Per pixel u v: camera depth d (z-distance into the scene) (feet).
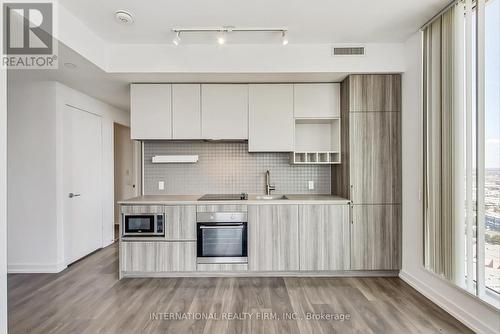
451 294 7.50
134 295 8.61
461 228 7.12
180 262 9.81
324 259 9.89
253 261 9.85
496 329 6.21
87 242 12.53
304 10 7.56
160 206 9.82
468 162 6.80
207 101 10.64
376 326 6.96
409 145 9.39
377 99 9.88
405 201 9.65
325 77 10.14
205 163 11.91
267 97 10.68
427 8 7.51
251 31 8.59
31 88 10.43
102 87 11.23
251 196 11.50
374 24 8.36
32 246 10.44
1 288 5.20
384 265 9.92
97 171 13.34
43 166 10.44
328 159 10.76
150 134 10.58
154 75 9.78
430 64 8.15
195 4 7.21
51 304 8.07
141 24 8.16
